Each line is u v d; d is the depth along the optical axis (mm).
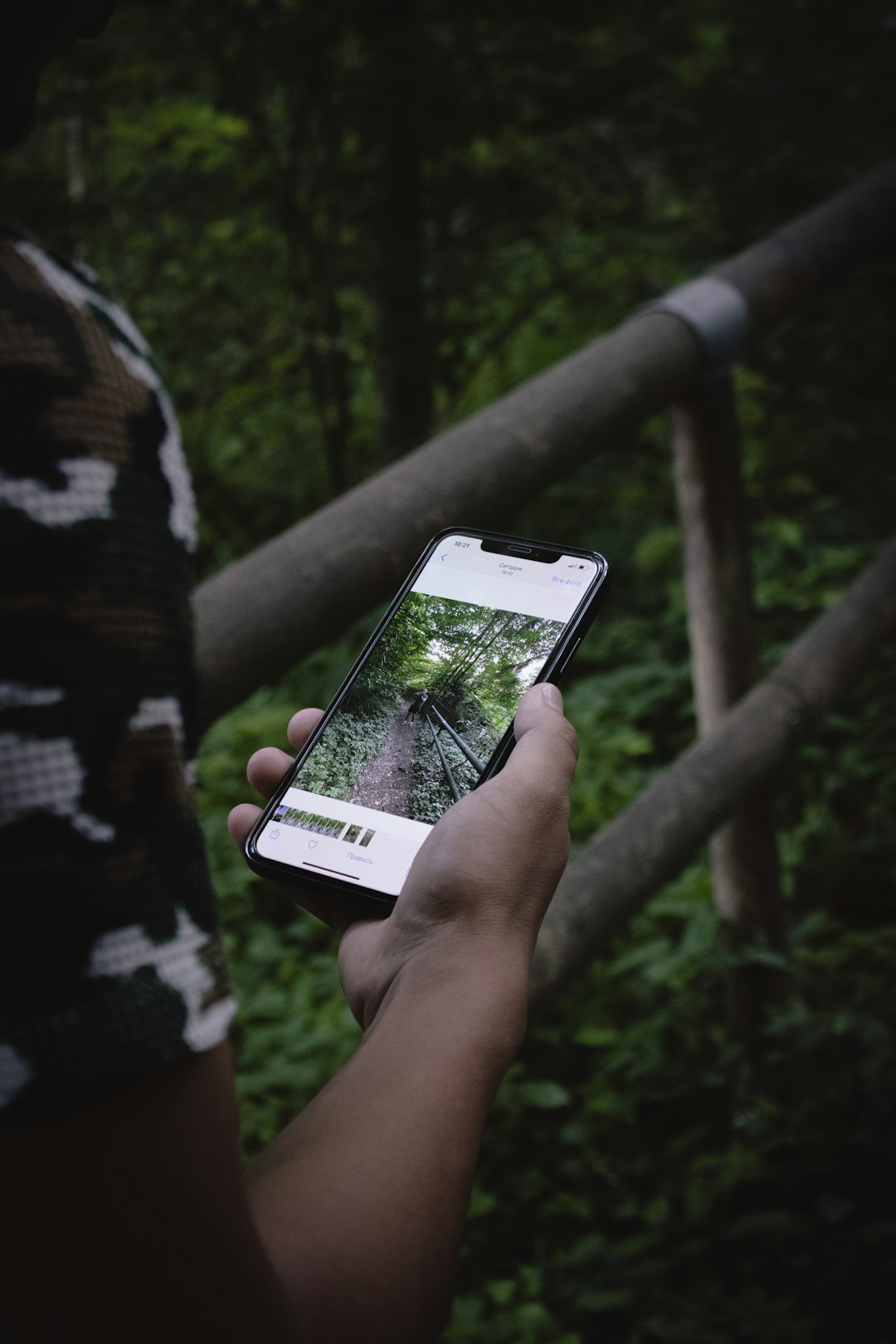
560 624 891
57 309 383
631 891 1954
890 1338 2092
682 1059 2619
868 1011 2729
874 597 2879
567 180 4285
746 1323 2057
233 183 4023
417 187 3988
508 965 583
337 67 3652
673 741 3771
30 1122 361
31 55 418
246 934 2617
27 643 362
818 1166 2432
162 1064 370
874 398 4512
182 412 4441
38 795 361
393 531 1455
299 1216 460
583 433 1859
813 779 3621
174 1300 377
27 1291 367
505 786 643
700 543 2559
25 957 360
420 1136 497
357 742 860
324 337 4312
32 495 365
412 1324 458
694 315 2195
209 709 1245
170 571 402
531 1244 2281
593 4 3803
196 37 3598
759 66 4352
